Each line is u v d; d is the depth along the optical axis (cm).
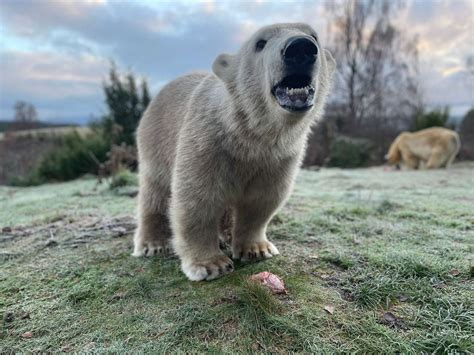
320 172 520
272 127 136
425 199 266
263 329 110
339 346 103
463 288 126
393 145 612
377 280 131
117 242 190
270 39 135
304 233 187
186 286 139
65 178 589
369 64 1091
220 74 146
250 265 153
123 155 435
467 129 769
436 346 101
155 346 106
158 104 192
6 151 828
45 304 133
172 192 153
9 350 111
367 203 249
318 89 145
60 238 198
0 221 253
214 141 142
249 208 161
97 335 114
